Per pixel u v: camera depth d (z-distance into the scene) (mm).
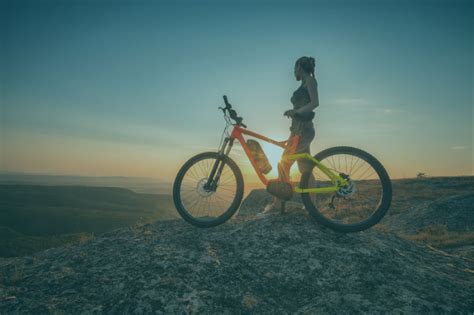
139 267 3562
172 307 2982
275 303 3268
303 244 4055
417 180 28547
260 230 4402
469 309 3037
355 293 3283
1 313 2824
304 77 4660
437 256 4410
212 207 4496
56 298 3070
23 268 3697
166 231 4570
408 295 3182
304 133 4477
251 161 4465
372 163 4039
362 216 4238
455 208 13312
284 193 4273
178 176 4605
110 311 2932
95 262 3732
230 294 3301
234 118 4555
